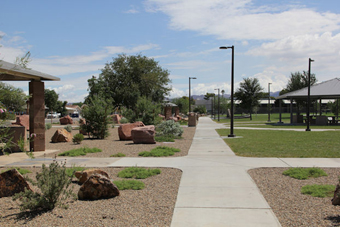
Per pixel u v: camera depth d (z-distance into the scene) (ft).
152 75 179.83
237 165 33.78
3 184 22.13
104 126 66.59
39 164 34.99
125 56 186.60
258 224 16.63
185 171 30.86
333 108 189.26
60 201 19.84
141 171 29.78
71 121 139.64
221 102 333.62
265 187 24.41
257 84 216.13
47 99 225.56
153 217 17.85
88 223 16.90
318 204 19.70
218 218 17.63
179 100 254.88
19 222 17.08
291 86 215.31
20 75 41.24
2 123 23.04
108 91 173.27
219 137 68.85
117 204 20.33
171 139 60.13
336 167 32.01
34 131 45.47
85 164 34.19
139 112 99.30
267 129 96.17
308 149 45.78
